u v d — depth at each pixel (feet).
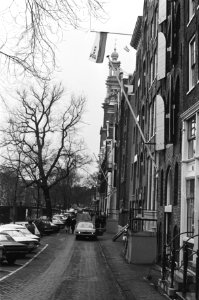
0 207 197.47
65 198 316.60
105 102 388.98
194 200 52.60
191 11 59.57
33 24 20.53
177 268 48.88
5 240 70.64
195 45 55.72
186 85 58.85
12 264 67.77
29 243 80.07
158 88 84.74
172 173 65.46
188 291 40.01
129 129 157.69
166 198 69.97
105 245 107.34
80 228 126.82
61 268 64.90
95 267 67.46
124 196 154.81
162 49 73.46
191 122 57.11
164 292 43.09
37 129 173.78
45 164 185.26
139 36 135.54
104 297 42.19
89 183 423.64
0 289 44.73
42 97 190.60
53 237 135.03
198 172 51.16
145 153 104.99
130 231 75.97
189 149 57.57
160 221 73.97
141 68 125.49
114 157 206.28
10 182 203.10
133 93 153.69
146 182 101.71
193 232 50.19
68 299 40.65
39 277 54.80
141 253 72.95
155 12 101.86
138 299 40.96
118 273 60.13
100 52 61.46
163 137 69.46
